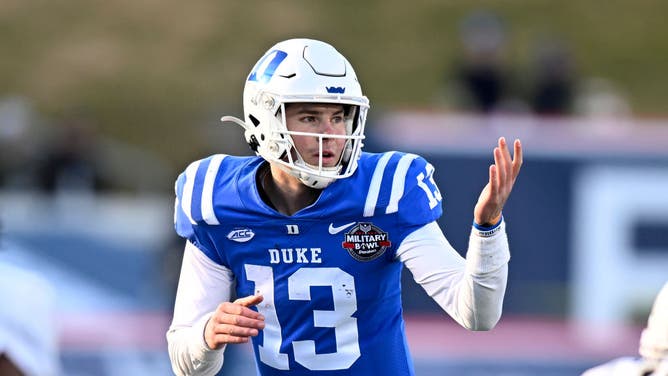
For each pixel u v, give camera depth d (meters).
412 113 34.22
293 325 13.34
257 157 13.45
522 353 31.39
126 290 37.47
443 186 31.73
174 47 70.88
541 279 32.22
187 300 13.59
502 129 32.50
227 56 69.81
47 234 41.19
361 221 12.95
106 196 52.59
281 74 12.76
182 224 13.52
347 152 12.84
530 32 69.00
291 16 72.19
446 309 13.05
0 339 12.04
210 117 33.09
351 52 68.94
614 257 32.22
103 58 69.75
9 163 50.19
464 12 72.00
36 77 67.88
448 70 67.19
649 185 32.25
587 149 32.31
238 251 13.27
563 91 40.78
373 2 73.25
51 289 12.69
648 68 67.62
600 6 72.12
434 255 12.97
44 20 73.06
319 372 13.45
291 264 13.10
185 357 13.27
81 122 50.91
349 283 13.08
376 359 13.46
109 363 31.08
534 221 32.31
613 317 32.19
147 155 61.19
